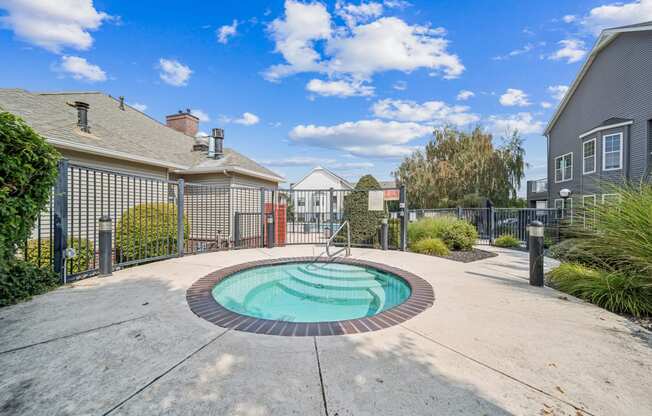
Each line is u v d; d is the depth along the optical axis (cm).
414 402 174
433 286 440
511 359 226
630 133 1218
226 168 1066
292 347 244
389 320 305
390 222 905
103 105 1175
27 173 318
